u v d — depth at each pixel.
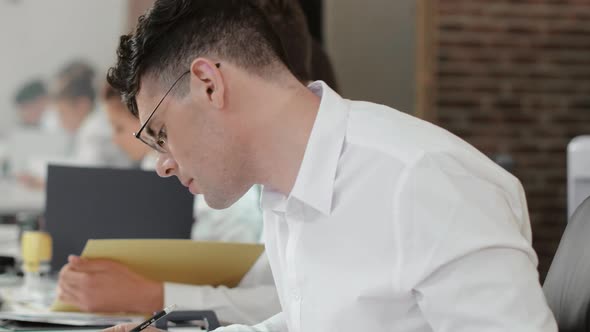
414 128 1.19
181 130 1.22
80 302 1.98
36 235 2.55
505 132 4.97
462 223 1.06
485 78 4.95
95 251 2.01
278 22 2.01
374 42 5.03
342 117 1.22
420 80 4.94
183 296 1.97
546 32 4.97
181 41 1.21
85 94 4.49
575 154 2.42
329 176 1.19
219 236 2.58
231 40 1.20
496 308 1.02
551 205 4.98
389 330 1.15
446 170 1.11
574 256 1.29
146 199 2.44
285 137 1.21
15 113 4.45
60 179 2.43
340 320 1.17
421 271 1.07
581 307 1.20
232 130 1.21
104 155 4.48
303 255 1.21
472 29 4.94
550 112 4.98
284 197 1.26
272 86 1.22
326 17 5.00
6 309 2.08
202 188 1.25
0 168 4.41
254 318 1.97
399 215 1.10
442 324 1.07
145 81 1.24
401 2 5.03
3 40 4.45
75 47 4.50
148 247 2.00
